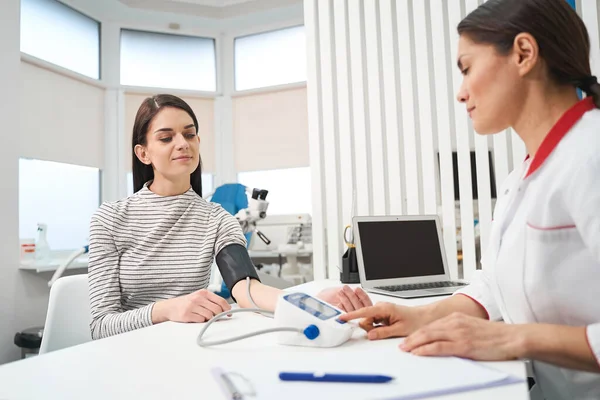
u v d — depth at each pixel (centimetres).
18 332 278
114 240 122
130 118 409
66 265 255
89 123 381
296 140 428
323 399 47
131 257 122
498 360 61
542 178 69
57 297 124
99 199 394
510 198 77
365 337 79
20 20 305
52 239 350
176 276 122
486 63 71
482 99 73
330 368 58
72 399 50
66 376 58
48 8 352
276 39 450
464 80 77
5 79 283
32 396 51
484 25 71
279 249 339
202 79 447
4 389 53
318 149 217
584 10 175
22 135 319
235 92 446
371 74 209
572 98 71
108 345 74
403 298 137
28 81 325
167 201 127
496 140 186
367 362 61
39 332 262
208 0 409
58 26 361
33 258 304
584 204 60
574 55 68
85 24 389
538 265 70
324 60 219
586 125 67
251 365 61
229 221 130
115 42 407
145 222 125
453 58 196
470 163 196
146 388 53
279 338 73
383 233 171
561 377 83
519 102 72
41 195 342
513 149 184
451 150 195
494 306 87
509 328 62
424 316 82
